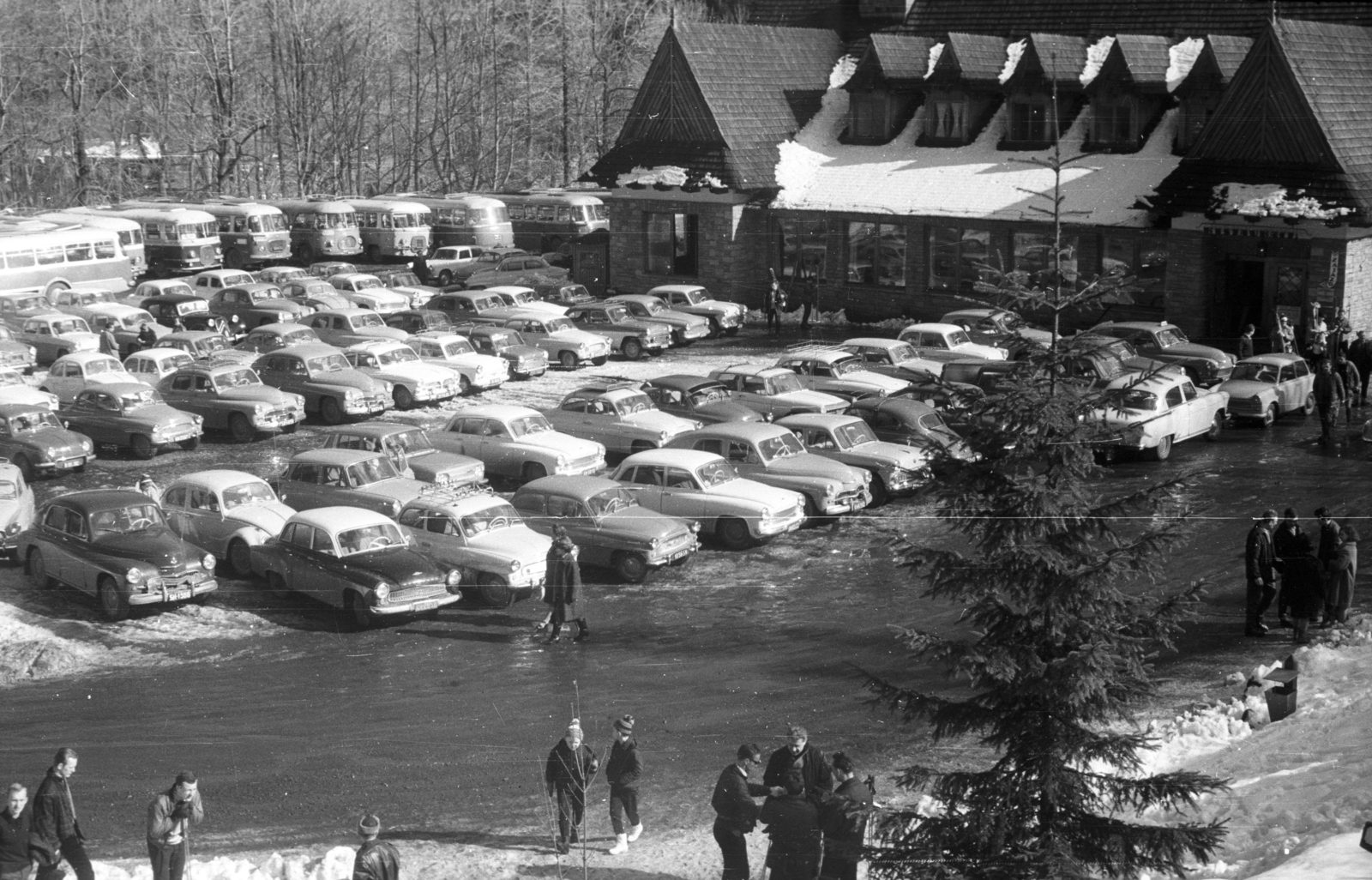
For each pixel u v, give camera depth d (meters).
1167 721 18.78
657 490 28.81
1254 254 43.81
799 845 13.80
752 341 49.41
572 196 67.12
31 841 14.02
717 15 82.06
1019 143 51.25
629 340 46.16
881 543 13.21
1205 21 50.44
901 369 37.94
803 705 20.22
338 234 66.19
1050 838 12.52
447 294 49.97
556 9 86.44
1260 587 22.12
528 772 18.14
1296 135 42.91
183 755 18.88
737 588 26.03
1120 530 27.06
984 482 12.98
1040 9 54.50
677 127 55.31
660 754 18.69
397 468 30.03
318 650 23.22
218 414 36.47
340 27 84.31
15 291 51.09
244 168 92.06
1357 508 28.47
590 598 25.81
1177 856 12.36
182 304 48.41
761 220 54.50
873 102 54.81
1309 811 14.09
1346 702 17.97
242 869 14.70
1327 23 45.09
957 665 12.47
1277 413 36.22
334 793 17.59
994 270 13.48
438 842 16.05
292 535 25.47
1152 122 48.81
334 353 39.31
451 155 87.88
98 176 86.50
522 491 27.78
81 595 25.64
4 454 32.22
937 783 13.06
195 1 84.25
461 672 22.06
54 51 84.06
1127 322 43.84
